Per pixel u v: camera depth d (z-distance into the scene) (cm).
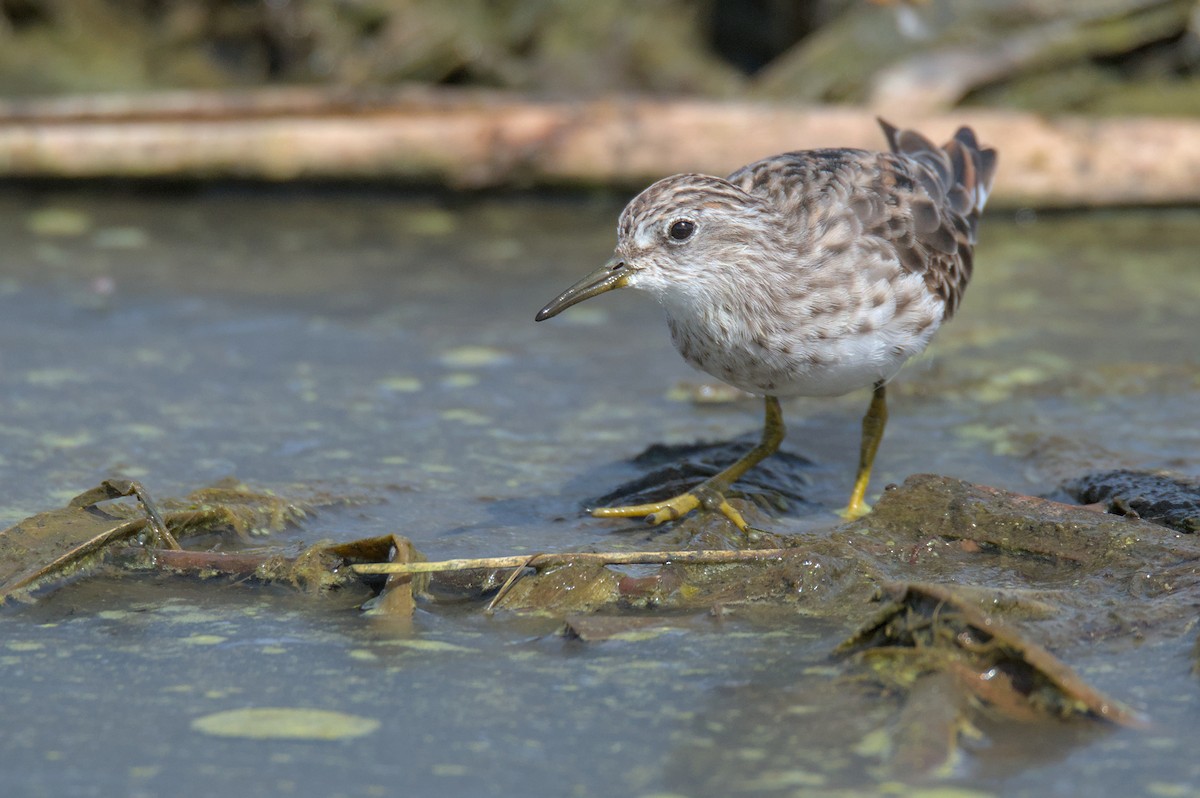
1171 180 1733
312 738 689
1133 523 897
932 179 1125
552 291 1531
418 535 963
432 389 1259
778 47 2022
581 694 734
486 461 1105
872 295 993
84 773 655
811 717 703
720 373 1035
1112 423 1162
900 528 928
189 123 1800
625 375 1309
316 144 1781
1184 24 1861
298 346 1356
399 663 775
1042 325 1410
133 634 813
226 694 737
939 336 1382
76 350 1324
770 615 836
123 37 2070
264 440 1133
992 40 1847
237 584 889
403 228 1766
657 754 670
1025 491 1034
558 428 1180
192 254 1638
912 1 1856
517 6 1986
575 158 1764
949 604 739
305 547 927
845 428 1199
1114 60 1891
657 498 1032
